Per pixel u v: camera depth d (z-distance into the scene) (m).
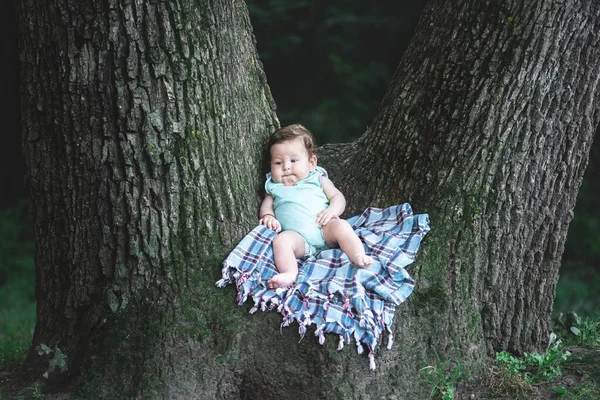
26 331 6.86
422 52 3.99
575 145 3.95
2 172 11.48
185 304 3.63
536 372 3.99
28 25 3.62
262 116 4.17
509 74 3.72
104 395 3.55
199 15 3.59
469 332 3.84
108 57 3.51
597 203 10.09
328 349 3.48
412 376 3.61
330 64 10.64
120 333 3.63
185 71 3.58
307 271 3.71
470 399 3.74
